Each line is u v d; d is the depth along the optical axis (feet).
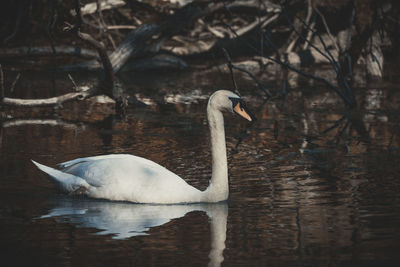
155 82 72.59
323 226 24.36
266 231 23.82
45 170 29.27
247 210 26.63
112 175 28.09
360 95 65.26
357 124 49.06
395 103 59.88
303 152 38.63
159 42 80.74
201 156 36.83
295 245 22.25
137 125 47.39
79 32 42.83
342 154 37.96
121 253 21.40
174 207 27.25
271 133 45.37
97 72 79.61
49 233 23.41
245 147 40.24
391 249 21.79
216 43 88.63
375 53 77.05
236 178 32.14
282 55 89.76
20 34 91.81
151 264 20.42
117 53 75.46
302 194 29.09
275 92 67.26
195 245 22.27
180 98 61.72
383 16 68.03
